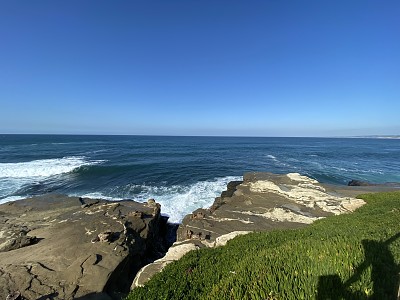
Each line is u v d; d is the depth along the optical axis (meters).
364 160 55.97
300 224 13.66
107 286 9.56
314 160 54.59
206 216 14.95
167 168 38.84
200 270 6.83
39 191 26.08
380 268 4.96
